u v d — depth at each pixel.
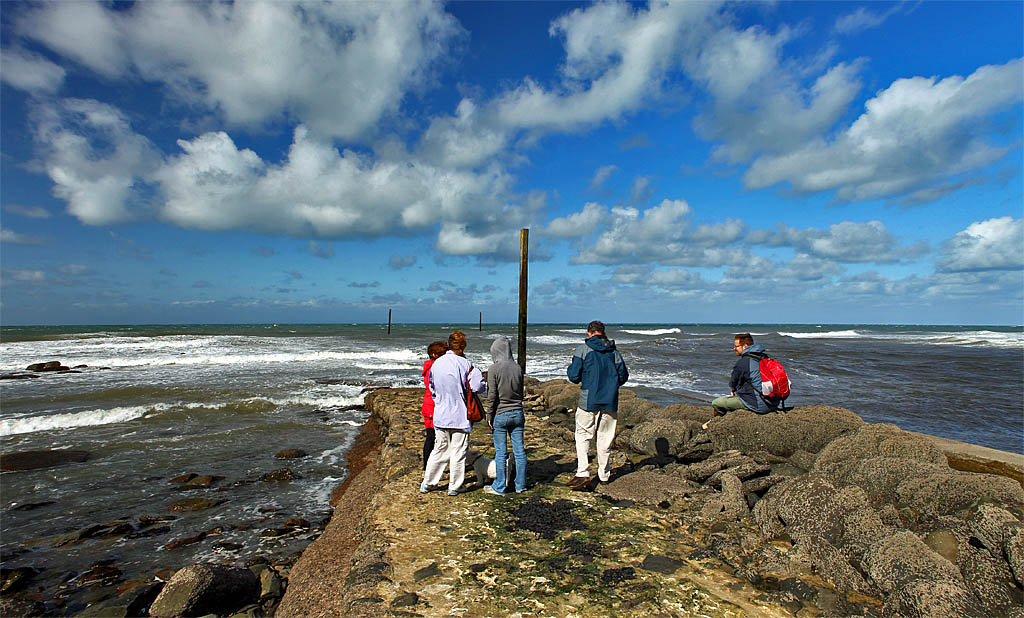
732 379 7.99
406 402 12.56
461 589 3.58
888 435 5.97
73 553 5.80
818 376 21.19
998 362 27.00
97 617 4.52
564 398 12.42
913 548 3.62
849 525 4.06
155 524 6.58
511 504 5.30
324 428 11.76
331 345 34.03
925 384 18.73
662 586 3.64
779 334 65.44
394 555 4.12
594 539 4.45
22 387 16.19
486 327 93.56
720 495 5.49
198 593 4.45
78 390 15.56
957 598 3.22
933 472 4.68
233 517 6.82
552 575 3.79
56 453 9.33
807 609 3.45
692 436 8.16
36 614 4.61
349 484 8.02
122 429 11.36
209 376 19.20
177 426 11.68
